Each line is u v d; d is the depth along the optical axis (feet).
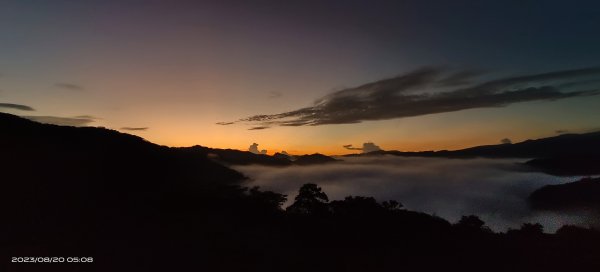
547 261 121.08
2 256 86.33
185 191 199.41
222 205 171.12
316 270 102.37
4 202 131.95
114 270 84.99
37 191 154.51
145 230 116.37
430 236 150.61
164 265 90.79
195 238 112.88
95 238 104.78
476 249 132.67
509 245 139.74
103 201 152.15
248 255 104.58
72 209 132.57
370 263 112.27
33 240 98.78
